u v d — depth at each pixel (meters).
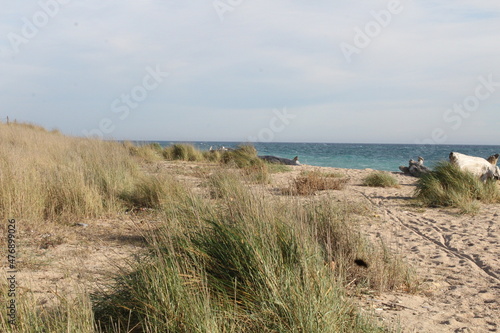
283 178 15.16
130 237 6.39
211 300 3.23
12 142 15.43
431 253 6.41
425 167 19.22
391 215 9.23
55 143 16.11
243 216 4.10
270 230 3.96
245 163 18.50
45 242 5.89
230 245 3.77
